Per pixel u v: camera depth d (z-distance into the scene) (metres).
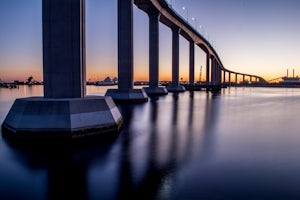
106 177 8.92
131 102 41.16
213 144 13.88
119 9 42.53
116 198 7.27
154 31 65.94
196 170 9.62
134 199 7.20
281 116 26.77
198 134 16.64
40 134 14.66
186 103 41.19
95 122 15.88
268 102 47.12
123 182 8.44
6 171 9.58
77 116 15.16
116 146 13.30
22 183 8.43
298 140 14.97
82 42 17.80
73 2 16.66
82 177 8.92
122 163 10.48
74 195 7.50
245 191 7.68
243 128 19.12
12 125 15.64
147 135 16.20
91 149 12.62
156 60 66.31
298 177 8.86
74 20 16.77
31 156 11.41
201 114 27.62
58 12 16.62
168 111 29.94
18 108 16.12
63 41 16.75
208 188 7.91
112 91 41.94
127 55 42.53
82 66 17.83
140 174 9.20
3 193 7.70
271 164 10.36
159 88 66.88
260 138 15.53
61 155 11.59
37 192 7.75
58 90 16.92
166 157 11.37
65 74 16.91
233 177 8.88
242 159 11.09
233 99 53.28
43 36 16.86
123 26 42.44
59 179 8.76
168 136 15.95
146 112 28.88
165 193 7.56
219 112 29.53
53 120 14.75
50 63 16.88
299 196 7.32
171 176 8.99
